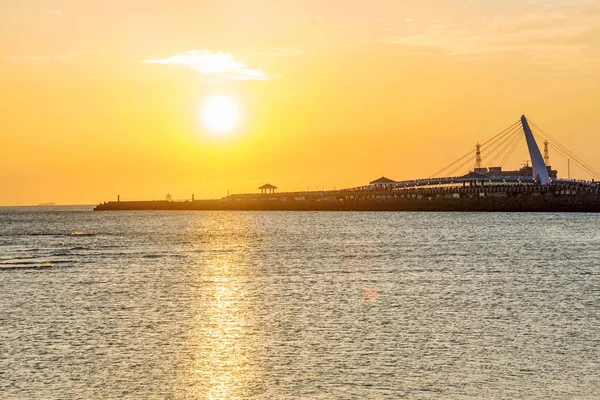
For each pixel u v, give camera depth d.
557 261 101.62
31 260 112.06
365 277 84.81
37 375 43.28
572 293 70.50
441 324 55.69
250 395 39.88
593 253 113.56
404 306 63.75
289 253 121.56
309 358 46.38
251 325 56.12
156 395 40.06
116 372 43.78
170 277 87.31
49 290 76.38
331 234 175.75
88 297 71.06
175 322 57.66
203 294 72.44
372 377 42.56
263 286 77.88
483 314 59.69
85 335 52.97
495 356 46.47
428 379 42.12
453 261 103.38
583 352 47.31
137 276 88.56
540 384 41.22
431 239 150.50
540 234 160.75
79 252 128.50
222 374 43.34
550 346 48.75
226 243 149.75
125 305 66.00
